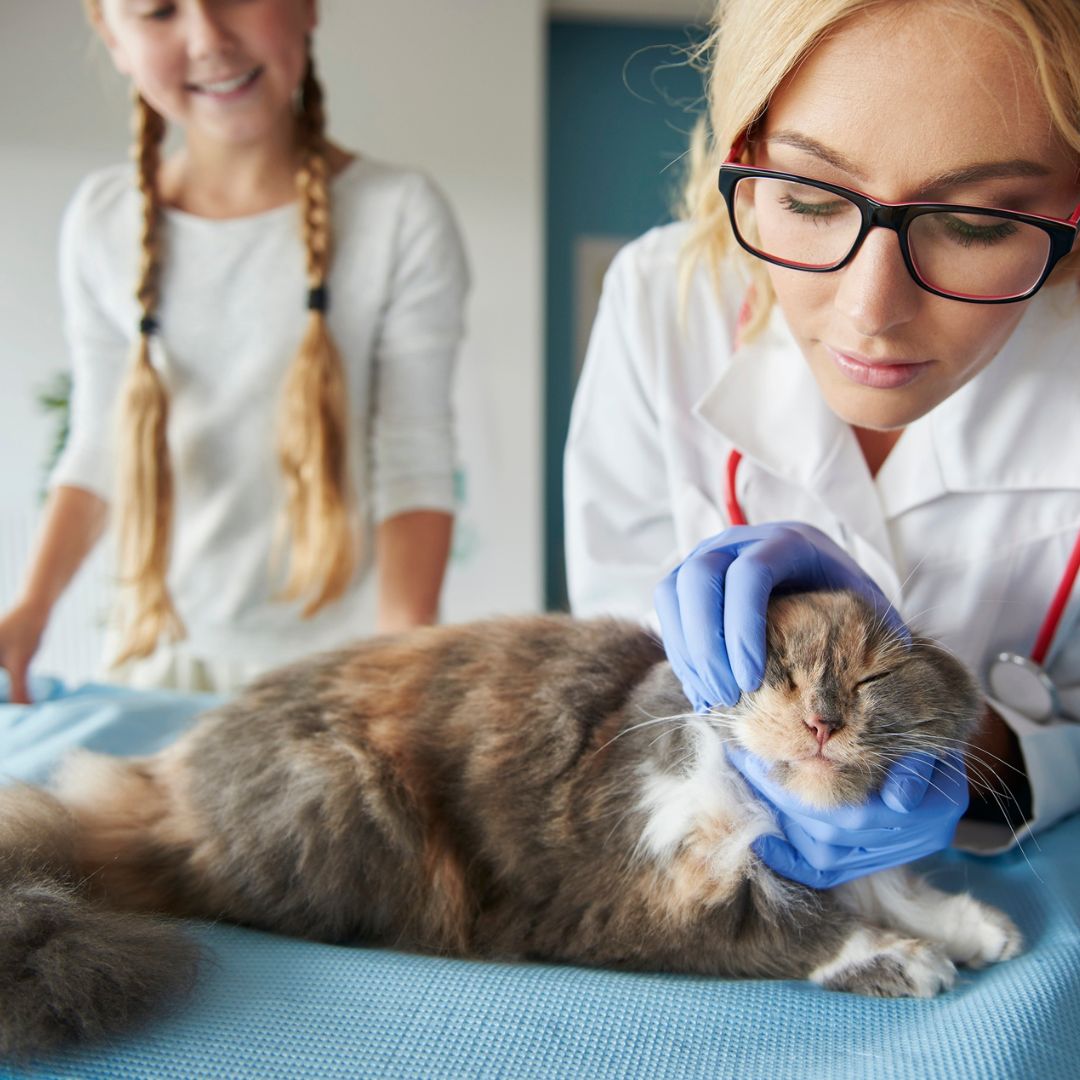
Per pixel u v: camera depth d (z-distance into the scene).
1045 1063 0.92
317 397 2.24
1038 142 1.02
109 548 3.35
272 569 2.42
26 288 4.87
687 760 1.20
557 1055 0.95
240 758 1.29
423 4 5.04
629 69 5.81
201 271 2.34
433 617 2.17
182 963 1.06
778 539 1.25
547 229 5.90
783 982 1.10
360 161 2.42
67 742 1.72
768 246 1.21
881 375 1.17
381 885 1.24
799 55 1.07
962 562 1.55
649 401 1.77
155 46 2.00
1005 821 1.43
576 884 1.21
